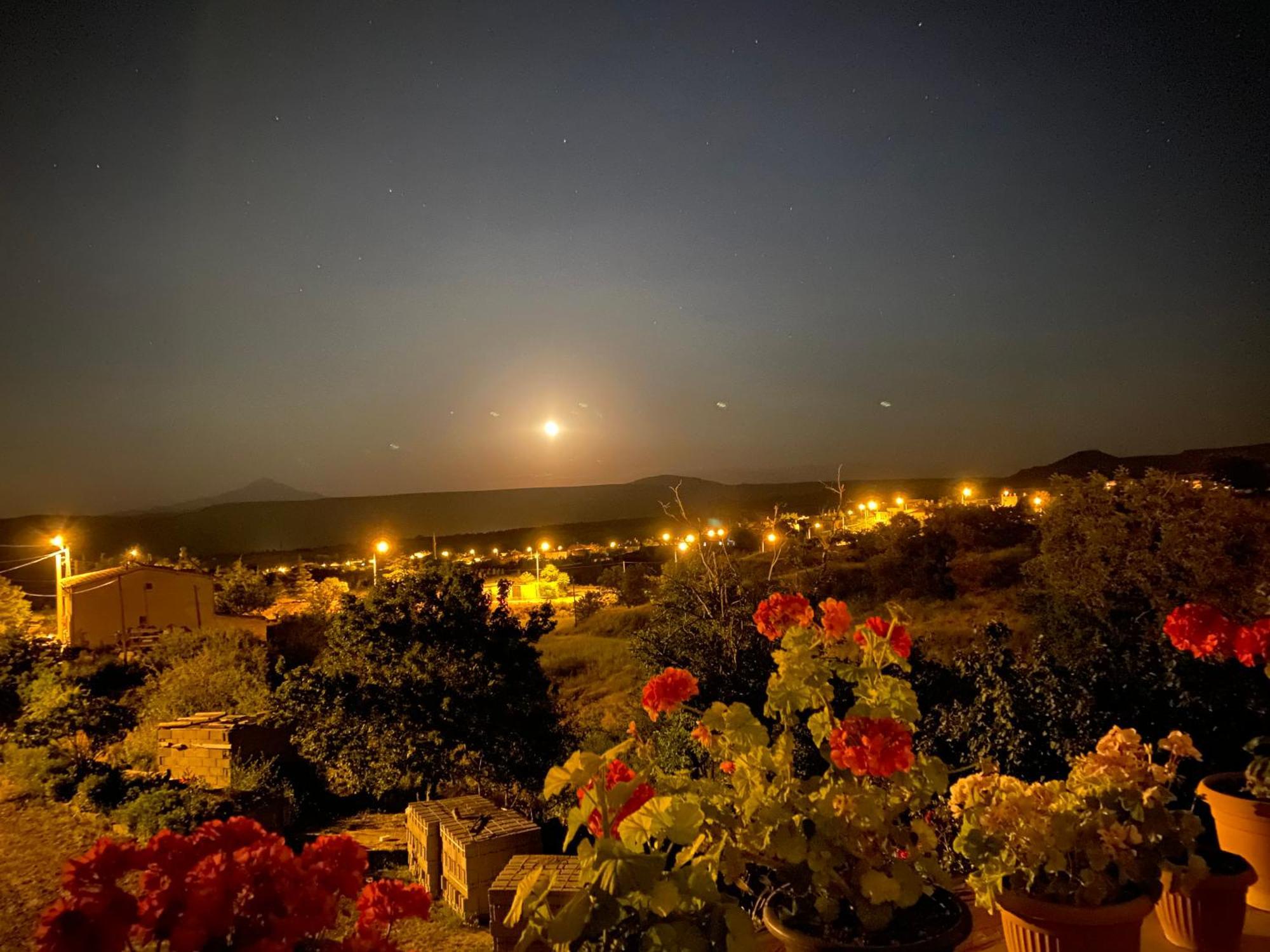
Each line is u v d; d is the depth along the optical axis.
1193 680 5.89
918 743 6.92
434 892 10.54
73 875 1.67
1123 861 2.40
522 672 14.52
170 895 1.67
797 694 2.61
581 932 1.89
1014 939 2.54
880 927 2.22
